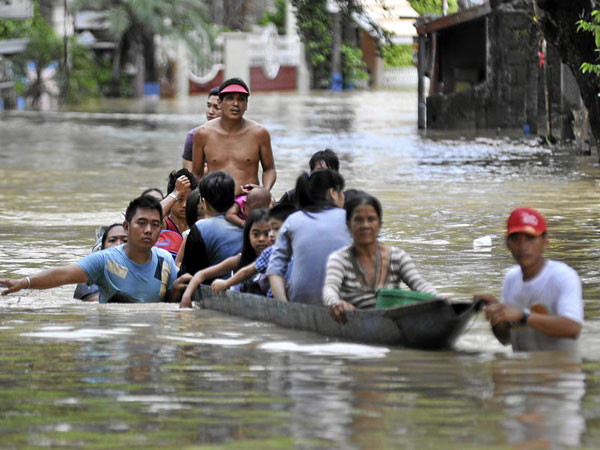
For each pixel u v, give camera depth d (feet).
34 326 70.95
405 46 614.75
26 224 127.13
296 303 68.44
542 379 54.29
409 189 156.97
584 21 149.28
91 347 64.13
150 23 492.13
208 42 513.45
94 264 81.41
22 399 52.01
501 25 287.28
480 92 292.20
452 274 89.76
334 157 94.63
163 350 63.31
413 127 309.42
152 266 82.53
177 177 97.71
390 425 46.83
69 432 46.52
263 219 77.87
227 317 74.23
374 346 63.10
